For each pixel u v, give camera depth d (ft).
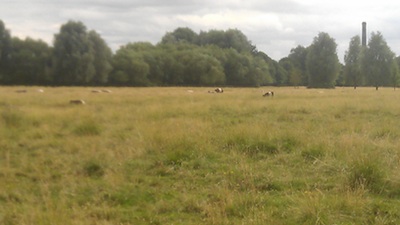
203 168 24.25
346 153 25.13
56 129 37.65
